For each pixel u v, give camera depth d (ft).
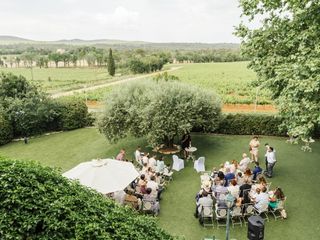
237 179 47.09
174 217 43.09
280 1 47.16
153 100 63.52
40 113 87.45
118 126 67.10
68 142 81.00
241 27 52.39
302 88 36.24
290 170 56.49
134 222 23.08
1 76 90.74
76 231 21.07
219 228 40.34
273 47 49.67
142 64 363.56
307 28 45.55
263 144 70.95
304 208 43.83
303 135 39.24
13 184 22.65
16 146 80.18
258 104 122.52
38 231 21.94
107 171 40.45
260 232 26.53
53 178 24.76
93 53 542.98
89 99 146.72
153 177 47.24
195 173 57.67
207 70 354.95
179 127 61.77
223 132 79.77
